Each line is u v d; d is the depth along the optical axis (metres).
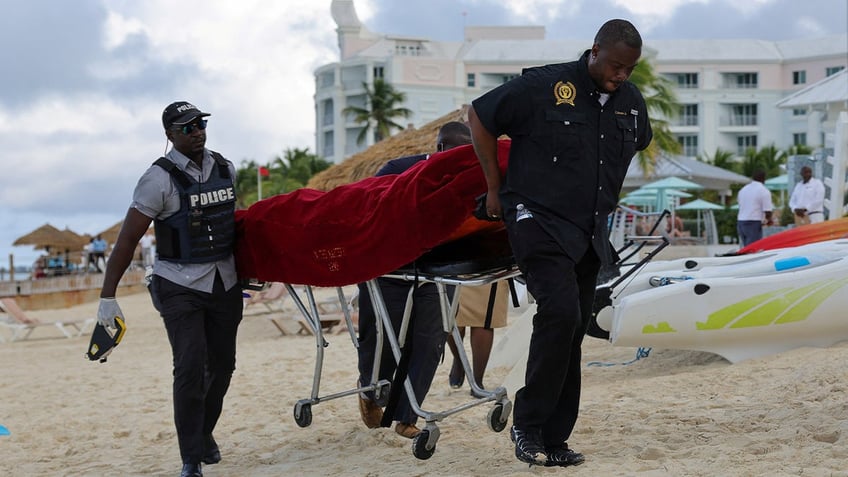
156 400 8.91
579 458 4.85
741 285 7.57
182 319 5.32
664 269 9.05
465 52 85.94
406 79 84.06
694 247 24.86
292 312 18.33
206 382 5.68
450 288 6.07
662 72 86.69
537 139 4.52
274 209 5.59
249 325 17.36
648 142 4.90
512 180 4.59
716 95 86.69
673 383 7.13
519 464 4.99
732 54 86.94
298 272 5.57
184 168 5.34
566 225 4.53
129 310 26.11
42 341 19.19
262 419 7.34
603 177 4.58
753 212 16.72
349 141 88.12
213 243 5.38
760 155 67.75
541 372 4.61
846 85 18.55
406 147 19.23
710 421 5.64
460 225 5.08
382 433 6.16
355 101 87.81
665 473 4.45
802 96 19.12
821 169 16.47
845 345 7.49
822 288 7.51
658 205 35.78
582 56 4.64
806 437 4.98
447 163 5.02
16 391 10.48
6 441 7.35
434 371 6.09
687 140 87.25
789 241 9.92
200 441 5.30
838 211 14.49
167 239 5.34
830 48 85.75
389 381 6.11
